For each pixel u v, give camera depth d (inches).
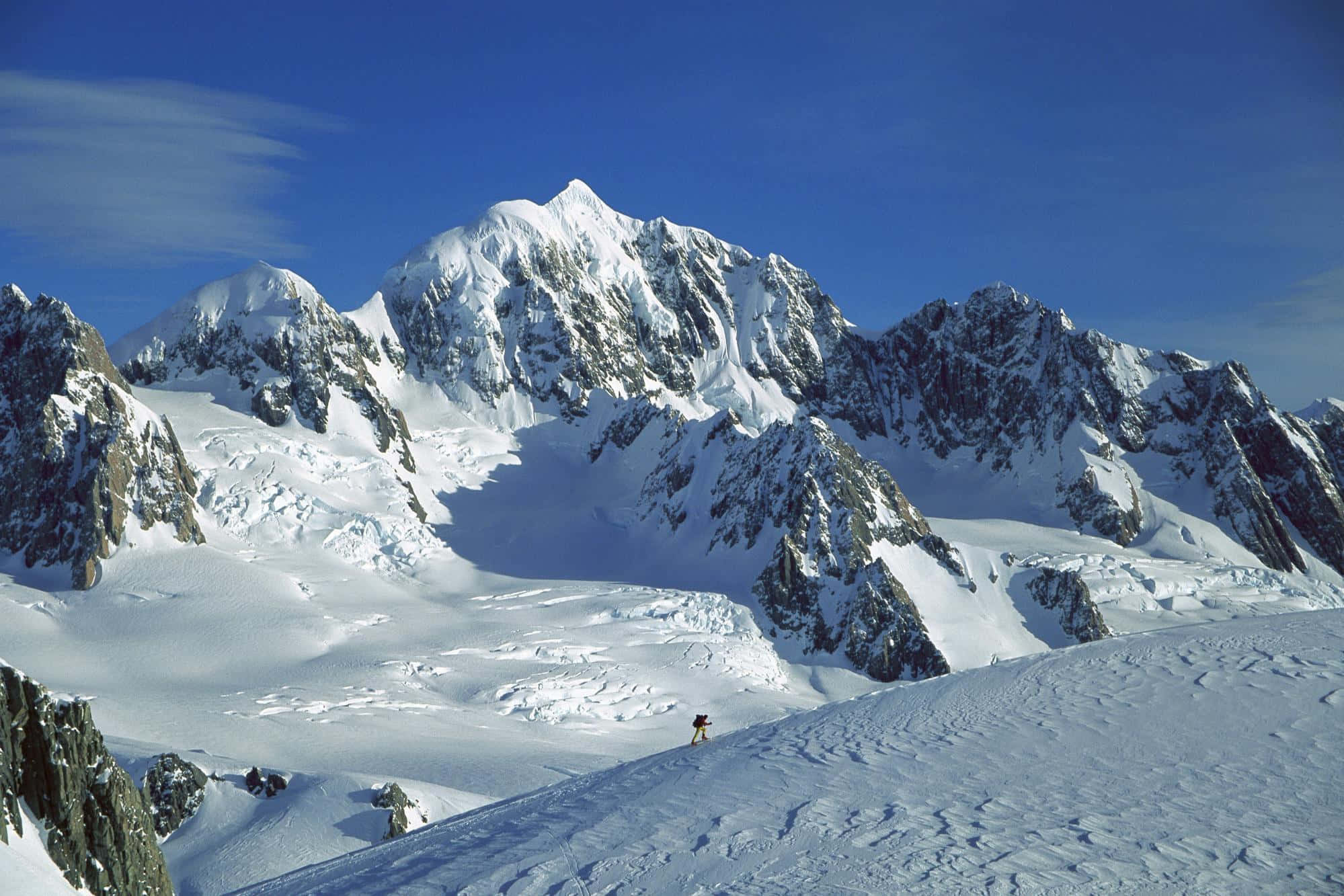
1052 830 1096.2
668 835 1208.8
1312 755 1205.1
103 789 1286.9
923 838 1109.1
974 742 1390.3
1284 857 1007.6
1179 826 1080.8
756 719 5447.8
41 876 1119.6
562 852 1199.6
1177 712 1374.3
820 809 1224.2
